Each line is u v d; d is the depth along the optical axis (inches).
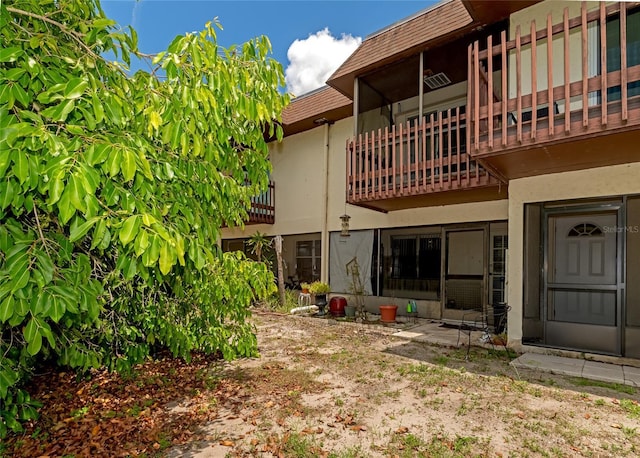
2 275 71.6
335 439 124.1
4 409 115.0
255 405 153.2
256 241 410.9
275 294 431.2
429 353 226.5
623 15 151.6
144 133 98.9
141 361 187.9
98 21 82.9
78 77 78.6
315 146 437.4
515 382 173.3
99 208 79.7
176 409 152.6
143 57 100.7
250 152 131.8
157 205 91.7
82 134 72.9
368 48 319.0
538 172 216.1
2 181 69.8
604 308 207.0
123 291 167.6
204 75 94.2
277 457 114.5
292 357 221.6
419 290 346.6
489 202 302.5
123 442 127.3
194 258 87.8
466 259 319.6
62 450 124.3
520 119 173.2
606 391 162.1
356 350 235.1
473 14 236.5
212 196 117.7
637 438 121.6
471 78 197.5
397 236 363.6
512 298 229.3
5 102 67.7
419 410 145.2
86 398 169.6
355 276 384.5
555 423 132.6
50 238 89.1
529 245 228.2
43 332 81.4
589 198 208.1
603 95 154.0
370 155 304.0
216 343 200.7
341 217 375.9
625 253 198.5
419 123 275.7
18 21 83.5
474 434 125.7
